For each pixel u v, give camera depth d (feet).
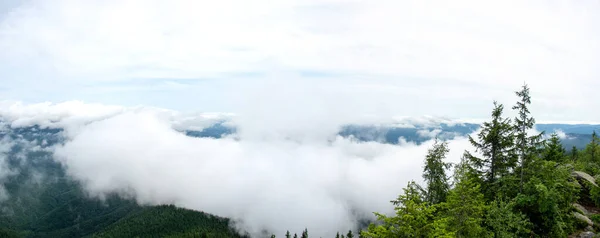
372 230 52.80
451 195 60.03
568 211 76.59
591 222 77.36
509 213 66.08
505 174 80.12
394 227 50.85
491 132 80.02
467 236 56.54
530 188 73.00
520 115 76.79
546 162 75.05
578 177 97.81
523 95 75.66
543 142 76.23
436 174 84.23
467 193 57.62
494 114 81.46
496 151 81.92
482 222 66.64
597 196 87.86
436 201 80.79
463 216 57.00
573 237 72.54
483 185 82.23
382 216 51.90
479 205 59.26
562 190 73.67
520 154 78.07
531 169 76.33
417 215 49.44
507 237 61.52
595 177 99.66
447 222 55.52
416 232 49.34
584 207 88.58
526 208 74.33
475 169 84.53
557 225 69.00
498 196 75.61
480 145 84.38
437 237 47.57
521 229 65.77
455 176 77.51
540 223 72.95
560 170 76.13
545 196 67.67
